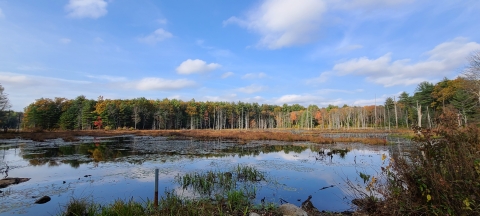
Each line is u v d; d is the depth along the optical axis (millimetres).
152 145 26906
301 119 93438
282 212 6258
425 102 56625
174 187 9883
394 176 4660
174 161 16312
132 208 6289
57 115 65562
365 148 24109
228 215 6164
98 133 49219
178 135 44531
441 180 3615
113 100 80062
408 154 4812
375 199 6188
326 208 7570
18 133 43000
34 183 10547
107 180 11070
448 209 3568
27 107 70438
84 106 66750
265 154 20047
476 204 3441
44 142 29172
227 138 38438
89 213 6367
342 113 83375
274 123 111250
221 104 107062
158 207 6797
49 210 7488
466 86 27609
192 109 88312
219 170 12477
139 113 73562
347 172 12789
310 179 11219
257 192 9180
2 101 40875
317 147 25359
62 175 12039
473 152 3789
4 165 14508
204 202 7074
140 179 11266
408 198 4266
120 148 23703
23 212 7340
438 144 4188
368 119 85062
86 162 15711
